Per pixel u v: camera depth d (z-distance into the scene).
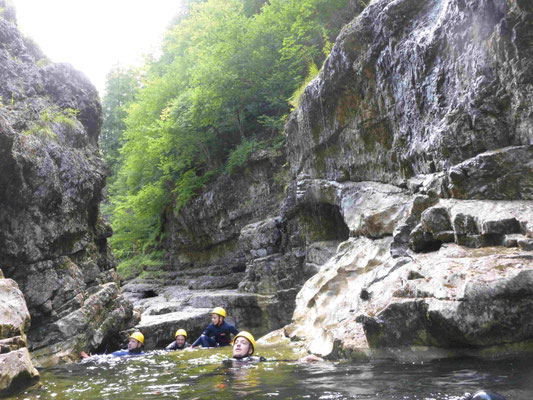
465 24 6.49
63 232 8.80
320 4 15.93
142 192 22.73
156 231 24.81
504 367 3.87
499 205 5.50
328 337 6.42
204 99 19.22
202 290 18.53
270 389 3.96
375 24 9.04
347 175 11.02
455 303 4.34
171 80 23.44
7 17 9.98
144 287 21.23
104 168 10.98
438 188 6.79
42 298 8.00
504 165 5.73
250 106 19.75
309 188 12.53
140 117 24.20
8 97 8.74
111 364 7.21
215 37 19.70
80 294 8.97
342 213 10.74
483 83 6.16
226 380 4.65
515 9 5.54
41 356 7.73
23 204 7.78
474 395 2.94
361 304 6.81
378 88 9.20
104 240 11.59
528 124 5.62
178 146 20.91
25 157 7.63
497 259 4.64
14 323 5.19
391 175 9.31
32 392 4.72
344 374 4.41
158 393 4.22
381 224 8.62
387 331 5.04
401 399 3.19
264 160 18.05
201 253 22.09
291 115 13.41
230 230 19.42
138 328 11.14
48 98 10.00
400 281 5.65
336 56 10.08
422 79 7.64
